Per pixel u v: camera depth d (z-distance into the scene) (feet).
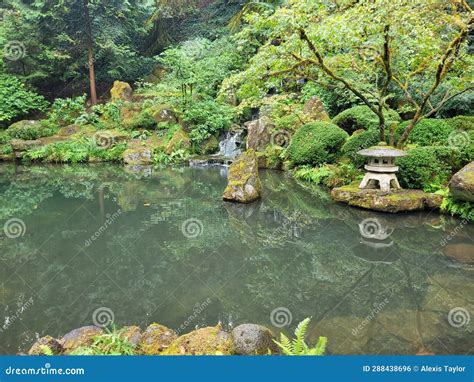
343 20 21.13
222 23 72.49
